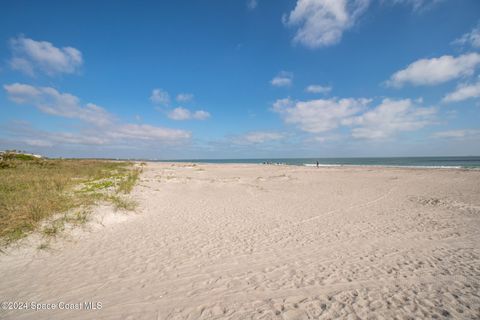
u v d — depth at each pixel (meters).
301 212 9.30
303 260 5.18
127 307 3.63
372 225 7.66
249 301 3.77
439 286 4.15
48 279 4.33
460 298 3.80
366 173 25.16
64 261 5.00
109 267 4.80
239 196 12.53
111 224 7.29
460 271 4.66
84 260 5.07
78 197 8.80
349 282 4.30
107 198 9.19
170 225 7.48
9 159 19.02
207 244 6.03
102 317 3.42
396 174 23.52
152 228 7.17
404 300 3.77
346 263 5.03
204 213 8.95
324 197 12.41
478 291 3.99
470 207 9.95
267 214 8.96
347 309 3.57
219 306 3.66
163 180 16.80
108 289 4.07
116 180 13.74
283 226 7.54
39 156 26.11
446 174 22.67
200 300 3.80
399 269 4.76
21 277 4.37
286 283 4.28
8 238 5.45
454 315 3.42
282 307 3.63
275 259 5.23
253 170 30.89
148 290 4.05
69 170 16.91
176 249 5.71
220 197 12.15
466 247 5.86
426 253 5.52
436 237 6.55
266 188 15.34
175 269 4.76
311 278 4.44
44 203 7.30
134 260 5.12
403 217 8.57
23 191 8.77
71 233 6.23
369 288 4.11
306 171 28.69
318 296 3.89
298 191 14.28
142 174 20.00
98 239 6.21
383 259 5.21
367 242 6.20
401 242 6.20
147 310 3.57
